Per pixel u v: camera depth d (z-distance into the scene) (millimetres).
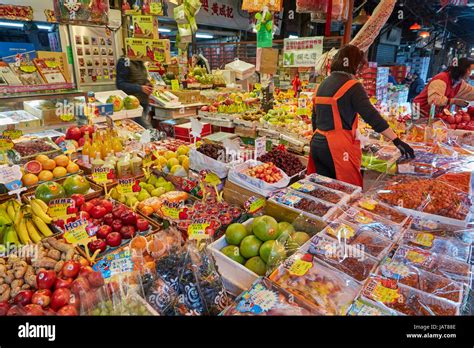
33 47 6062
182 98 4570
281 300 1184
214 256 1589
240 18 9906
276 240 1595
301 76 5039
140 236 1678
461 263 1329
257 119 3893
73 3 2721
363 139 3227
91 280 1279
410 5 9000
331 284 1266
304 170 2588
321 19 4062
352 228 1596
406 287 1201
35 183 2207
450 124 3541
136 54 3900
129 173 2473
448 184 1946
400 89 7164
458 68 3885
